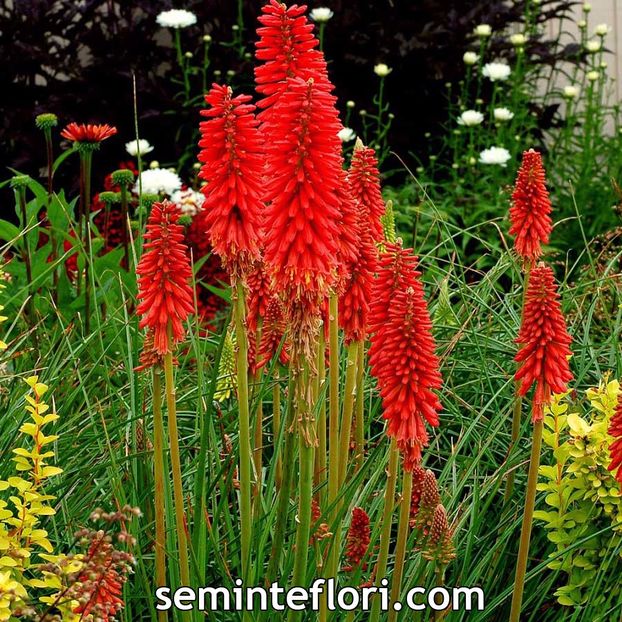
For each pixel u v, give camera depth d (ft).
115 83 34.14
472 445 16.65
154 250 10.66
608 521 13.83
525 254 14.58
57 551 13.00
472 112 30.58
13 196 33.50
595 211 31.76
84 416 16.58
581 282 21.84
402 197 30.17
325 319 12.26
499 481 13.76
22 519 11.54
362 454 13.56
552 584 14.53
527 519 11.65
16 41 35.73
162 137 34.22
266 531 12.11
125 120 33.76
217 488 14.32
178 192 26.48
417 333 10.53
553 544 14.49
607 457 13.38
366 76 35.06
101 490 14.26
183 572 11.32
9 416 14.73
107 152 33.88
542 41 37.37
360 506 13.70
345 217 11.28
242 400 10.73
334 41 34.88
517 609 11.96
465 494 15.65
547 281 11.10
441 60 35.27
